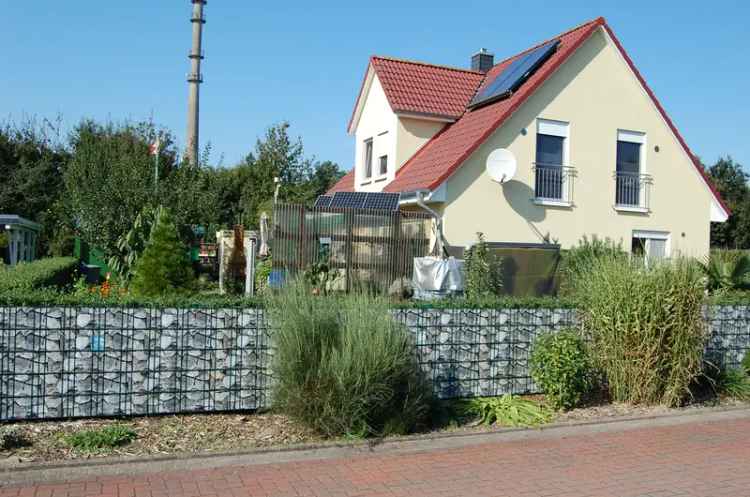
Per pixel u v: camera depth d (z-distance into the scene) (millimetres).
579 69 18125
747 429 8016
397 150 19609
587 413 8250
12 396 6574
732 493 5820
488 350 8484
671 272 8672
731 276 12039
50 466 5668
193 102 44250
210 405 7211
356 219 14039
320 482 5758
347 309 7207
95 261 24297
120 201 19312
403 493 5574
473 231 16594
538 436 7434
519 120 17328
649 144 19000
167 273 11539
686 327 8578
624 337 8594
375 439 6867
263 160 40406
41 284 10586
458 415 7785
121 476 5723
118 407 6902
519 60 20062
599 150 18312
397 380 7141
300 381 6777
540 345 8383
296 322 6863
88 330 6789
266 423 7090
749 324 10227
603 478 6113
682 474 6285
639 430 7824
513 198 17094
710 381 9414
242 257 20328
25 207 30391
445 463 6395
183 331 7102
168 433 6645
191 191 20062
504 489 5750
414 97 19984
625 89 18703
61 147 33031
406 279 14172
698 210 19609
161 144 23922
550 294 14000
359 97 21875
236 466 6086
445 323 8250
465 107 20250
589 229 18031
